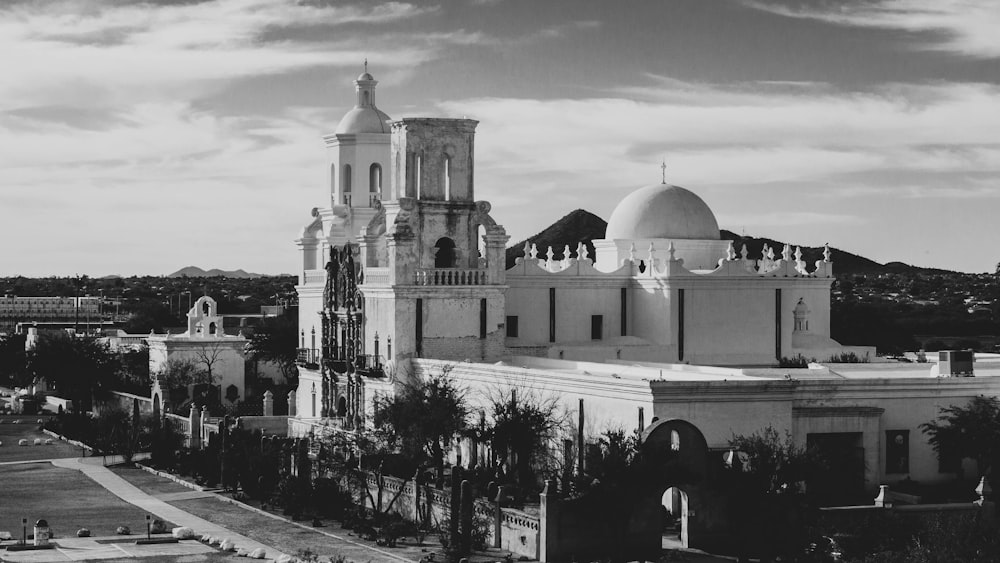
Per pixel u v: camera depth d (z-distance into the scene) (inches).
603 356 5078.7
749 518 3206.2
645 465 3211.1
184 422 5816.9
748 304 5290.4
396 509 3969.0
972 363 4128.9
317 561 3265.3
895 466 3882.9
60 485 4820.4
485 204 4960.6
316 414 5511.8
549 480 3405.5
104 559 3351.4
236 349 7263.8
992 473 3794.3
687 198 5664.4
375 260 5059.1
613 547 3267.7
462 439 4325.8
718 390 3614.7
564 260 5447.8
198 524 3927.2
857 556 3051.2
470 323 4891.7
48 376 7534.5
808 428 3754.9
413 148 4904.0
